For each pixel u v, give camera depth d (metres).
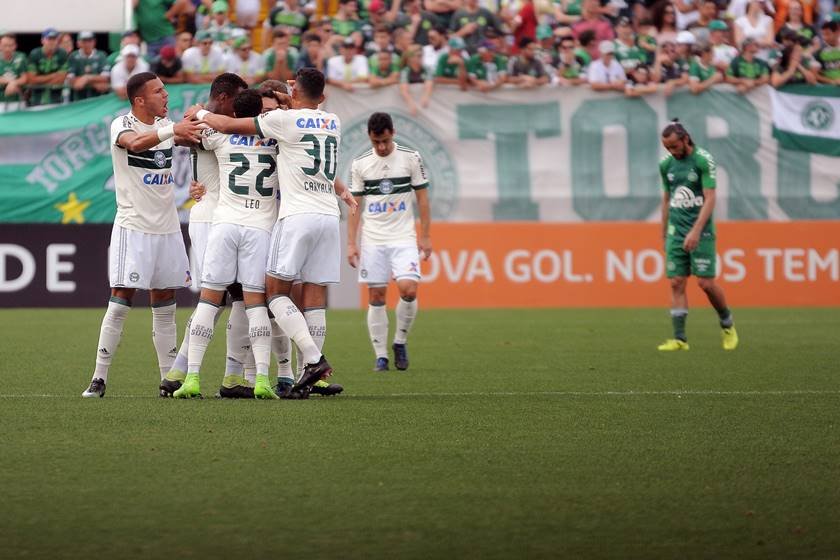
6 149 62.06
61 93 62.72
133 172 29.73
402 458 22.34
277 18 64.00
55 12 64.25
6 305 62.19
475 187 63.69
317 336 30.28
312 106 29.62
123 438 23.98
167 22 63.75
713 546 16.84
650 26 65.62
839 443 24.03
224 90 29.97
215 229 29.36
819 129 64.00
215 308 29.61
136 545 16.78
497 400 30.05
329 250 29.77
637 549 16.70
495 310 61.94
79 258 62.31
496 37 64.88
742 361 39.97
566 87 63.50
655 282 64.00
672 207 44.22
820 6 67.44
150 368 37.62
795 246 64.06
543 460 22.25
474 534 17.38
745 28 65.94
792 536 17.31
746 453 22.98
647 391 32.22
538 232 63.75
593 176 63.81
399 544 16.86
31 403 28.58
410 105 63.16
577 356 41.78
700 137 64.00
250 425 25.56
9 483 20.19
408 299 38.19
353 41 63.22
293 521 17.98
